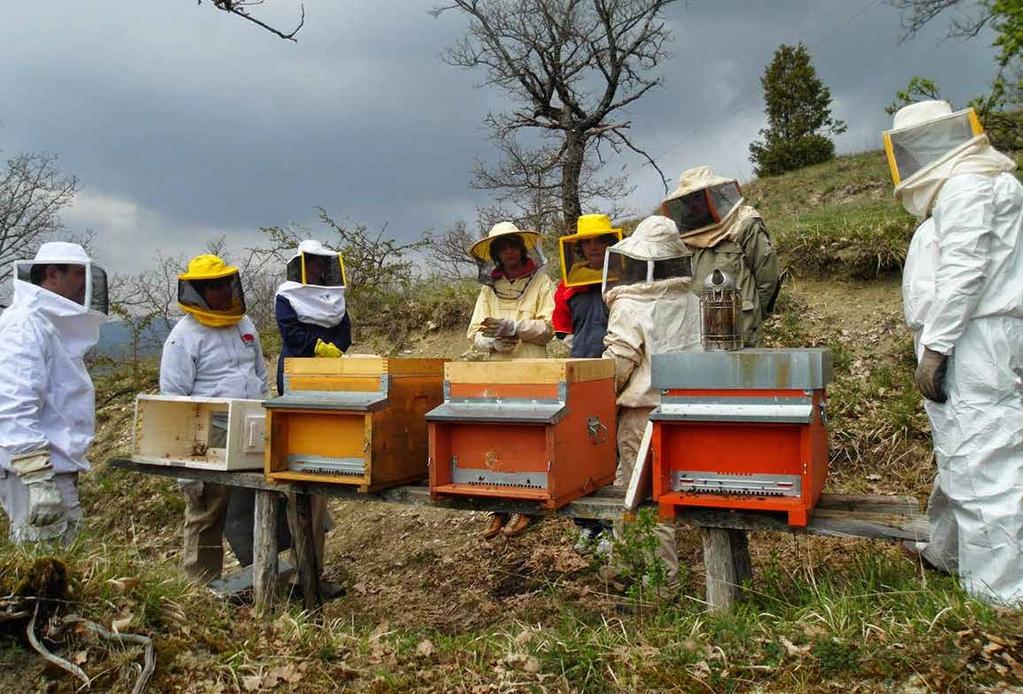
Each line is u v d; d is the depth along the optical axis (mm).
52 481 4223
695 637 3447
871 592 3682
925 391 3598
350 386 4324
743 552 3848
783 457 3428
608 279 4551
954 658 3039
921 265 3803
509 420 3746
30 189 18328
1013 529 3359
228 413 4996
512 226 5504
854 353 7113
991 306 3469
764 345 7508
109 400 10750
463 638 4000
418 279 11562
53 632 3553
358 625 5074
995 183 3527
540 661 3484
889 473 5883
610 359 4352
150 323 11734
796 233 8656
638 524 3824
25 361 4227
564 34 19062
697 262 5266
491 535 5152
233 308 5422
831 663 3119
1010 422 3434
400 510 7309
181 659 3561
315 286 5738
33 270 4480
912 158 3738
